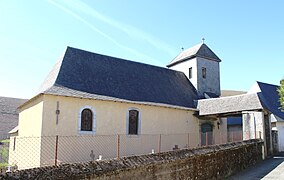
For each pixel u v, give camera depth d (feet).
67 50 62.23
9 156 63.52
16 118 116.88
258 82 89.15
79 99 53.42
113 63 68.90
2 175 14.49
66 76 56.44
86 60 63.77
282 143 76.43
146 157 24.36
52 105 50.26
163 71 80.38
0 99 126.82
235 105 64.13
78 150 51.62
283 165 47.65
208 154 34.32
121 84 64.13
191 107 72.08
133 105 60.80
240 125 87.45
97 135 54.39
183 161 28.81
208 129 74.43
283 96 64.23
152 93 68.13
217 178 35.88
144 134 61.31
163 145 63.87
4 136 105.91
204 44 89.66
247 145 49.21
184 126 68.90
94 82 59.62
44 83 62.08
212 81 87.56
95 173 19.02
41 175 16.02
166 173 25.98
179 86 79.61
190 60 87.51
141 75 71.97
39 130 49.55
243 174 40.75
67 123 51.21
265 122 63.57
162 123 64.95
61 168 17.31
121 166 21.21
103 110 56.24
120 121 58.13
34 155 50.70
